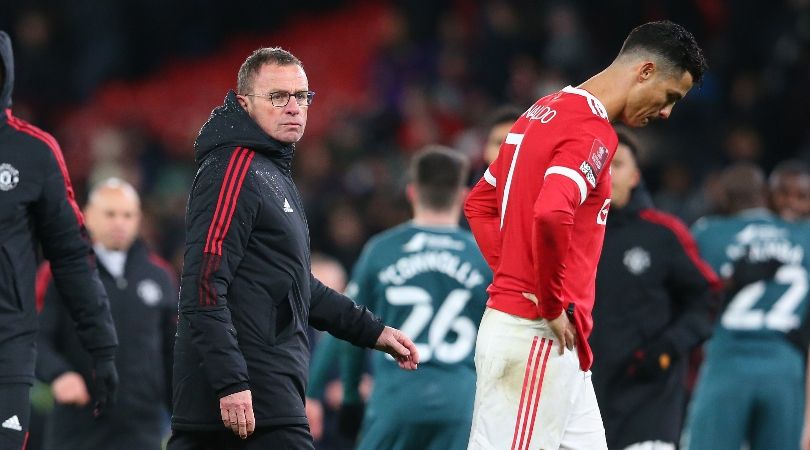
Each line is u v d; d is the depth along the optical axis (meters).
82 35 68.69
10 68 17.89
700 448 29.11
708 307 23.25
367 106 63.47
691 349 22.89
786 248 28.97
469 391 22.81
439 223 23.42
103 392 19.17
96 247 24.00
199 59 71.75
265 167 16.75
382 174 53.81
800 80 53.41
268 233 16.61
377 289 23.11
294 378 16.78
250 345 16.45
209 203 16.28
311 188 52.75
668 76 16.66
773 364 28.66
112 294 23.72
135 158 61.97
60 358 23.08
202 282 15.98
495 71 59.34
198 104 68.94
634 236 23.14
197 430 16.44
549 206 15.36
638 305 23.02
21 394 17.61
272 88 16.89
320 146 55.31
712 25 59.47
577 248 16.52
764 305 28.81
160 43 71.19
